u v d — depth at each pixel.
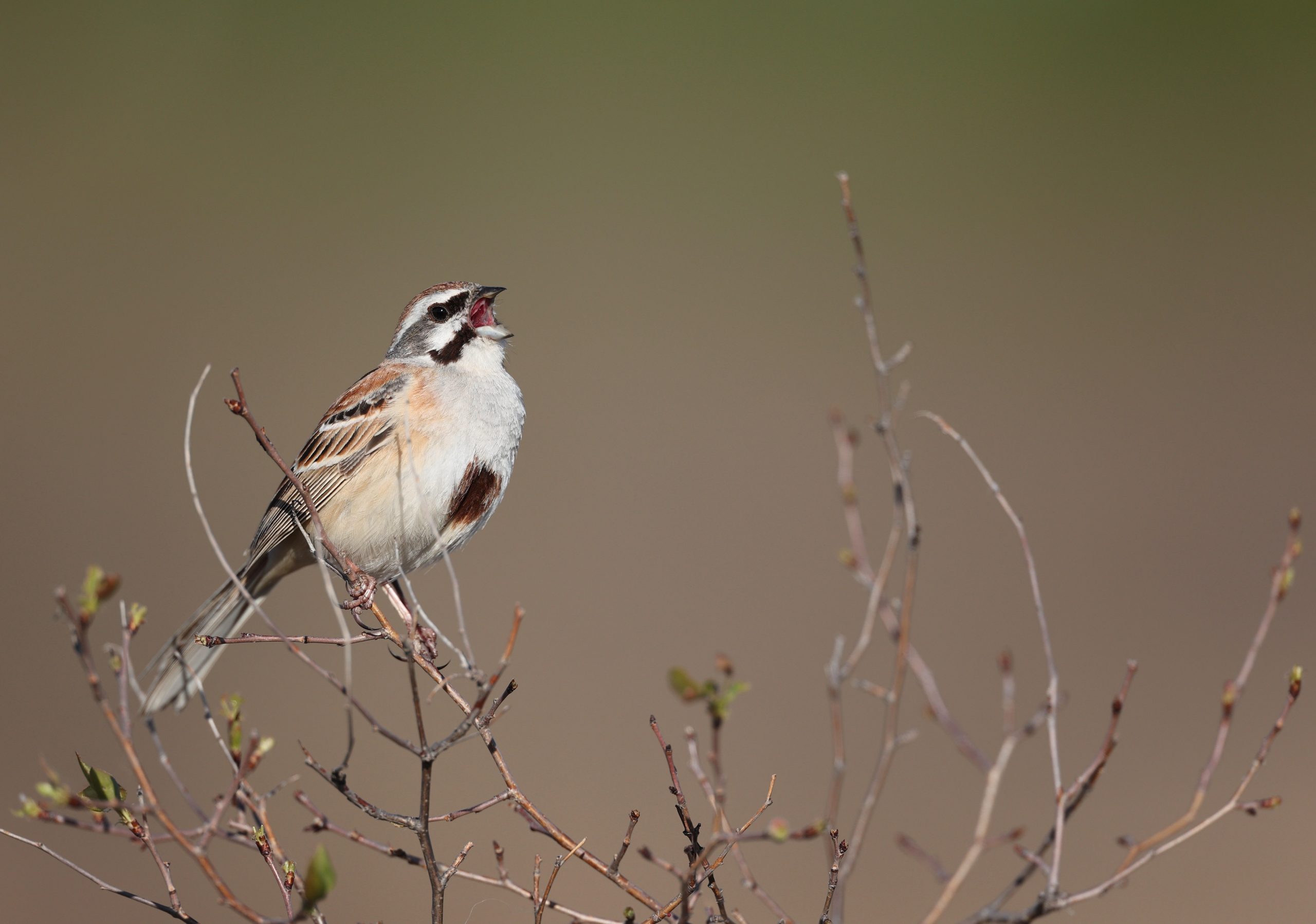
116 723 4.16
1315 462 17.45
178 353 19.25
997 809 11.96
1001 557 15.88
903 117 24.55
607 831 11.62
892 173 23.53
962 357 19.80
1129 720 13.12
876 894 11.04
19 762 12.49
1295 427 18.19
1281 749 12.75
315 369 19.22
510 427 7.98
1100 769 4.62
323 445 7.72
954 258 21.77
